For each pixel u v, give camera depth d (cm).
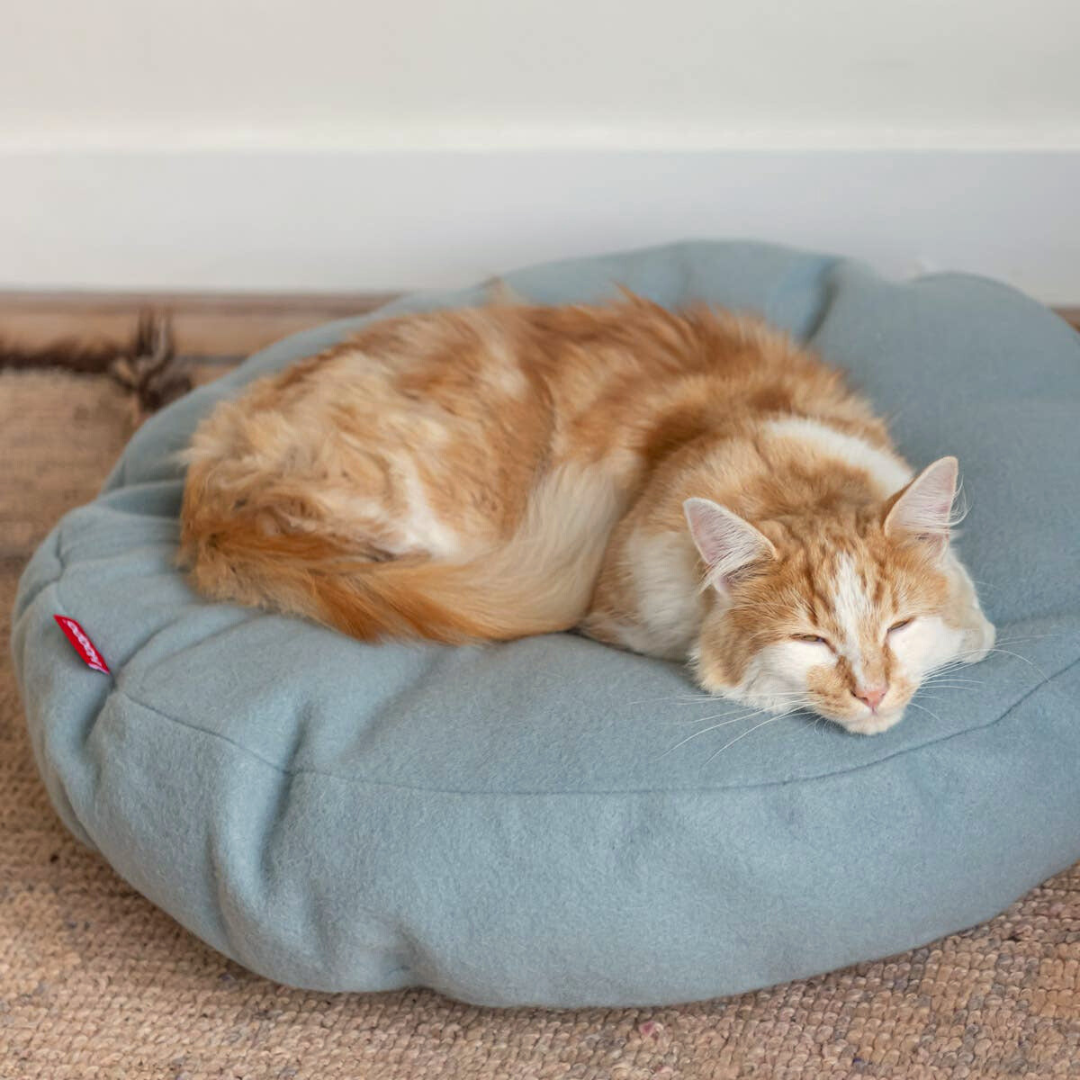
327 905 132
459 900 129
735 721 136
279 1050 145
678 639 154
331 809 133
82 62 260
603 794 129
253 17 249
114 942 161
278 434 175
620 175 255
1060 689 139
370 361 182
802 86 242
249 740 140
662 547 154
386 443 174
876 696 131
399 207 266
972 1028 140
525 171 257
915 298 200
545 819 129
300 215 270
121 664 157
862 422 172
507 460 176
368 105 258
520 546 169
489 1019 147
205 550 168
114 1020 151
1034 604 153
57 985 156
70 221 279
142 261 282
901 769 131
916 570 136
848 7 231
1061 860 141
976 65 234
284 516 169
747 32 237
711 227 258
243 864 135
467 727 139
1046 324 192
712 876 127
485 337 183
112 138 269
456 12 243
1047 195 242
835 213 252
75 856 174
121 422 257
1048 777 135
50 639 161
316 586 160
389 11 244
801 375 178
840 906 129
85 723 153
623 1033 144
